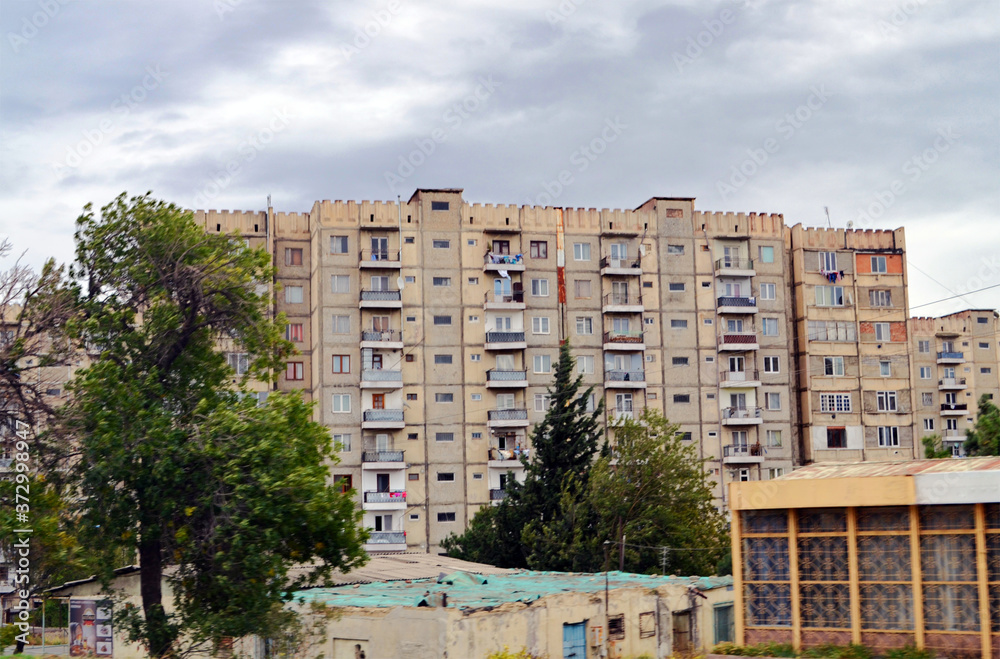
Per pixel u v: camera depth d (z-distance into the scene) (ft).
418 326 254.27
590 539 191.62
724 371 269.23
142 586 101.50
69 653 128.67
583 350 263.29
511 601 107.76
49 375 103.55
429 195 258.98
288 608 105.91
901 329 286.25
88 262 104.37
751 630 80.74
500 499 251.19
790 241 285.84
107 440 94.32
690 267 271.90
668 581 137.18
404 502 245.86
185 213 107.86
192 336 108.17
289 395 105.70
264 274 110.93
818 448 276.82
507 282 260.62
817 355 280.10
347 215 253.85
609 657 117.39
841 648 76.18
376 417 246.68
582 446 212.84
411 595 115.44
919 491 74.69
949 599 73.82
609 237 268.41
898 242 289.12
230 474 94.17
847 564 77.82
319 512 98.17
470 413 254.68
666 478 196.13
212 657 101.60
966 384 338.13
